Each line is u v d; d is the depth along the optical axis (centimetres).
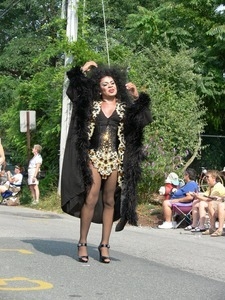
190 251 1206
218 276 960
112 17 3997
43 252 1024
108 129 916
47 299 736
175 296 785
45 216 1930
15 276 845
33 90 2461
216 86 2481
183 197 1702
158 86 2098
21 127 2364
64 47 2167
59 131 2305
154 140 1980
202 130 2202
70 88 912
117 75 933
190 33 2627
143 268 951
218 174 1623
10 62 4181
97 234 1383
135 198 922
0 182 2591
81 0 2234
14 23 4447
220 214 1515
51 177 2341
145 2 4131
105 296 762
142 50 2442
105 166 913
